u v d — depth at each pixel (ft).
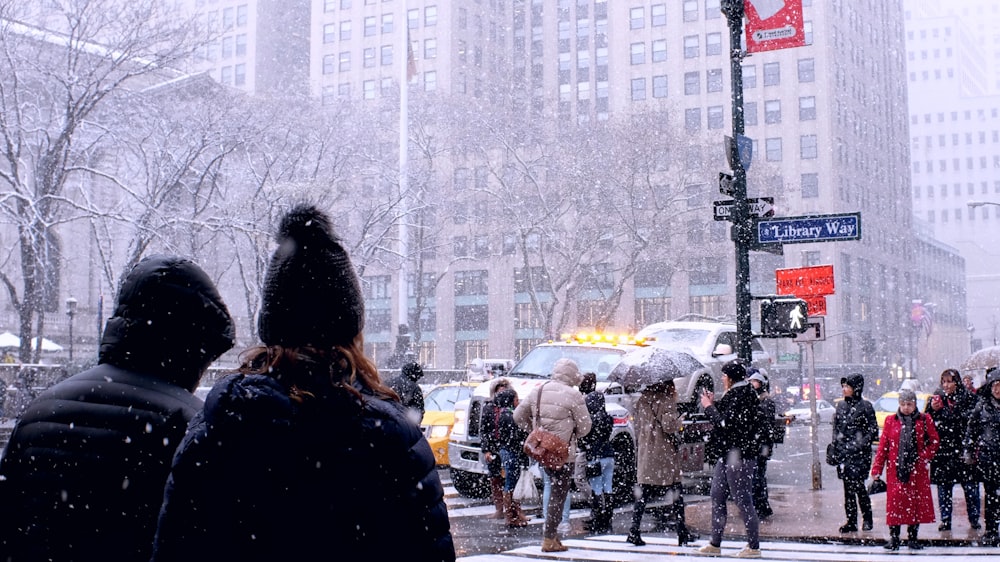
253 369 7.13
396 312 255.91
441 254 200.03
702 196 176.45
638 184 171.83
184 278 9.71
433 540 6.98
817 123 258.78
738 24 39.88
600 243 180.86
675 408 31.71
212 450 6.65
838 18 273.95
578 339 48.26
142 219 101.86
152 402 9.23
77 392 9.23
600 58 304.50
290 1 314.96
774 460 73.87
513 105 244.83
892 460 31.27
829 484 54.08
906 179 337.31
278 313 6.97
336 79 295.69
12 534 8.80
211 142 106.73
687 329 53.98
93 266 170.60
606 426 35.32
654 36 273.75
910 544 31.40
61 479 8.77
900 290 312.29
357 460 6.68
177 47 103.50
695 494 49.14
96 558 8.77
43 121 114.62
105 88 105.81
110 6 100.42
